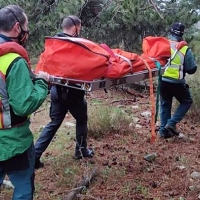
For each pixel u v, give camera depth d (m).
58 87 4.57
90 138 6.08
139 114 7.55
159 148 5.74
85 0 10.20
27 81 2.71
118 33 10.44
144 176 4.79
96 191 4.38
